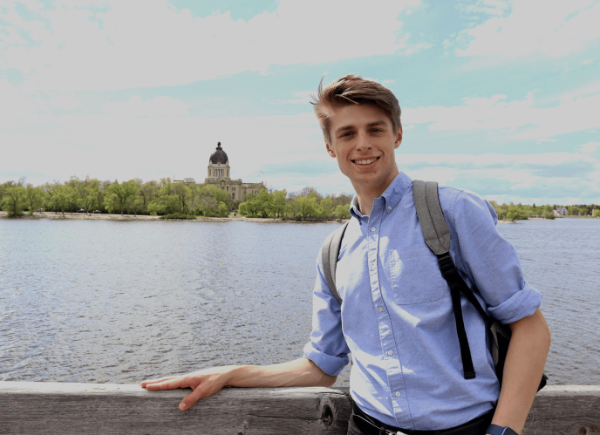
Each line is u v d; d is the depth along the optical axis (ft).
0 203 475.31
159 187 571.28
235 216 563.48
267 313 69.41
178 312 69.36
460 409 4.60
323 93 5.61
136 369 44.93
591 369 45.83
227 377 6.24
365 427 5.18
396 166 5.75
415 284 4.86
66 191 489.67
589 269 126.52
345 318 5.45
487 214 4.96
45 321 62.85
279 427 6.21
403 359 4.83
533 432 6.23
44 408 6.21
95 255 150.92
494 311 4.80
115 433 6.23
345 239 5.84
